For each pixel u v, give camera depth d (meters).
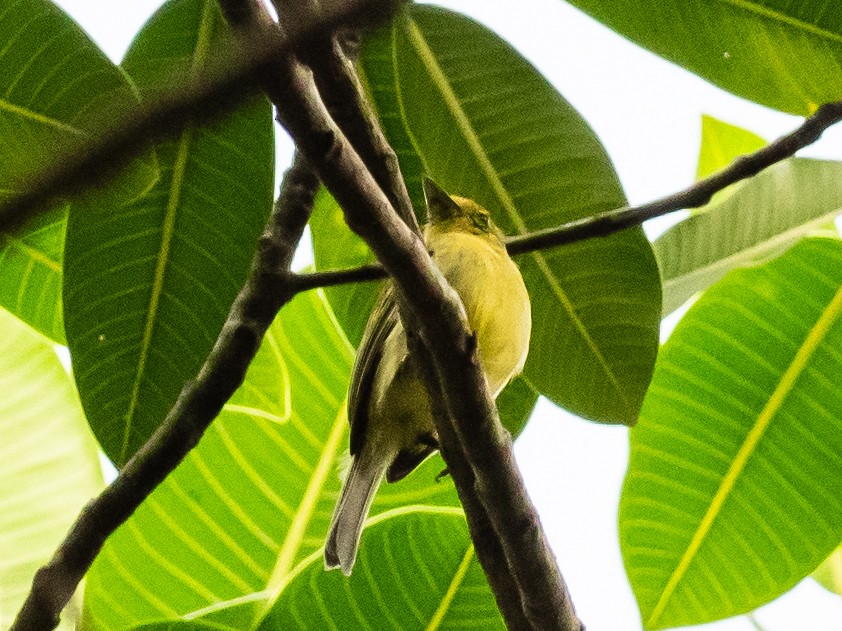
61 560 2.83
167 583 4.04
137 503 2.91
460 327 2.49
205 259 3.51
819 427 4.00
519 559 2.76
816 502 3.99
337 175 2.14
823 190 4.08
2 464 4.11
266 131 3.33
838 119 3.07
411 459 4.39
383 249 2.33
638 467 4.11
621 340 3.74
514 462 2.70
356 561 3.47
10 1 2.74
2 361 4.26
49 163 0.84
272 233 3.19
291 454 4.25
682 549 4.05
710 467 4.07
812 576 4.62
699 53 3.27
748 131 4.66
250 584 4.10
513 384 4.30
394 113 3.76
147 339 3.56
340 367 4.35
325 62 2.35
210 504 4.13
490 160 3.56
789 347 4.02
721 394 4.08
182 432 2.96
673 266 4.12
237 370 3.04
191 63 3.04
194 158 3.37
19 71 2.76
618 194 3.57
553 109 3.51
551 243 3.31
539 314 3.79
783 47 3.23
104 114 0.88
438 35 3.41
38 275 3.86
